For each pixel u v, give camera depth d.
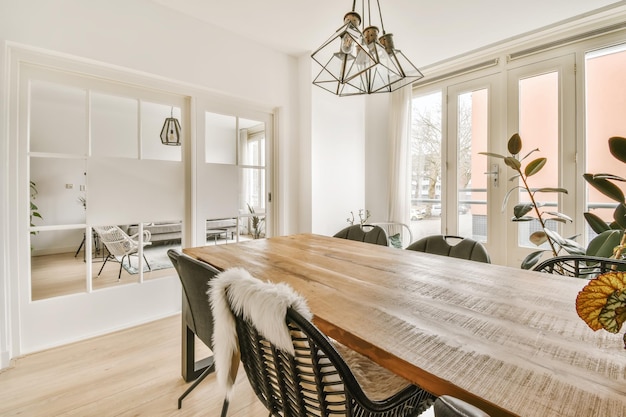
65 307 2.05
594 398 0.47
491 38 2.72
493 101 3.03
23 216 1.89
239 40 2.79
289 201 3.31
